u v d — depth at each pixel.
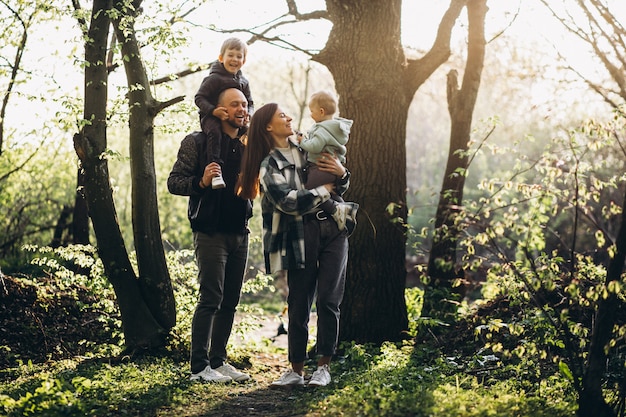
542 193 4.98
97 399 5.45
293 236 5.65
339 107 8.77
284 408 5.32
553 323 5.11
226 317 6.66
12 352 7.86
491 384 5.96
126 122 8.54
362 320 8.57
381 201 8.55
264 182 5.65
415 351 7.67
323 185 5.74
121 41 8.12
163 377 6.42
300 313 5.82
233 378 6.53
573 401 5.10
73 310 9.13
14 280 9.00
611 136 5.13
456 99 9.99
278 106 5.86
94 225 8.02
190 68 9.59
